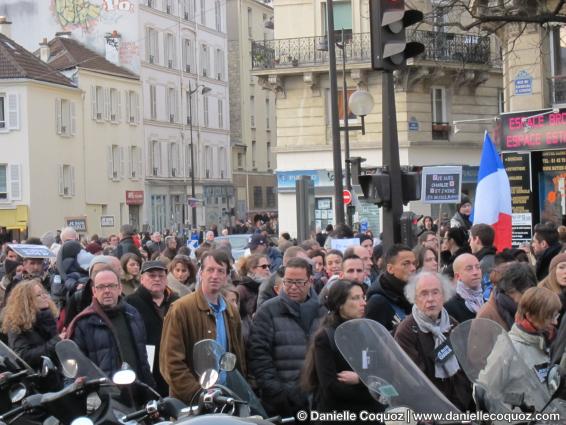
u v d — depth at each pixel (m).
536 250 14.90
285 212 52.81
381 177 13.74
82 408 7.85
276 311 10.37
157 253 22.45
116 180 71.75
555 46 30.39
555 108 29.39
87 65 69.75
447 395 8.53
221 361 7.61
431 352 8.59
